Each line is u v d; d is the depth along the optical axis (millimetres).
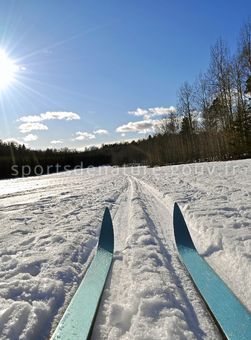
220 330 2279
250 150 32094
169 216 6836
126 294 2977
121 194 11992
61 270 3670
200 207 6629
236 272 3301
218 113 35750
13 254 4477
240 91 32688
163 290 2908
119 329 2381
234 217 5402
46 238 5348
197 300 2795
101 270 3607
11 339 2285
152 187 12789
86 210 8391
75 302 2727
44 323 2564
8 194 16938
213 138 37656
